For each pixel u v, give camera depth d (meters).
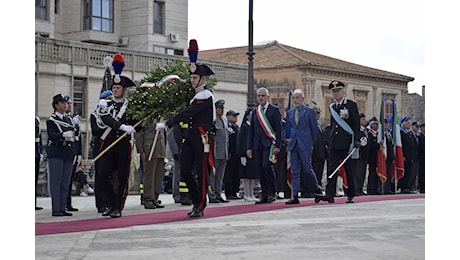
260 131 16.08
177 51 39.09
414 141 23.34
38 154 15.73
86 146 32.34
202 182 12.83
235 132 19.30
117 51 33.47
